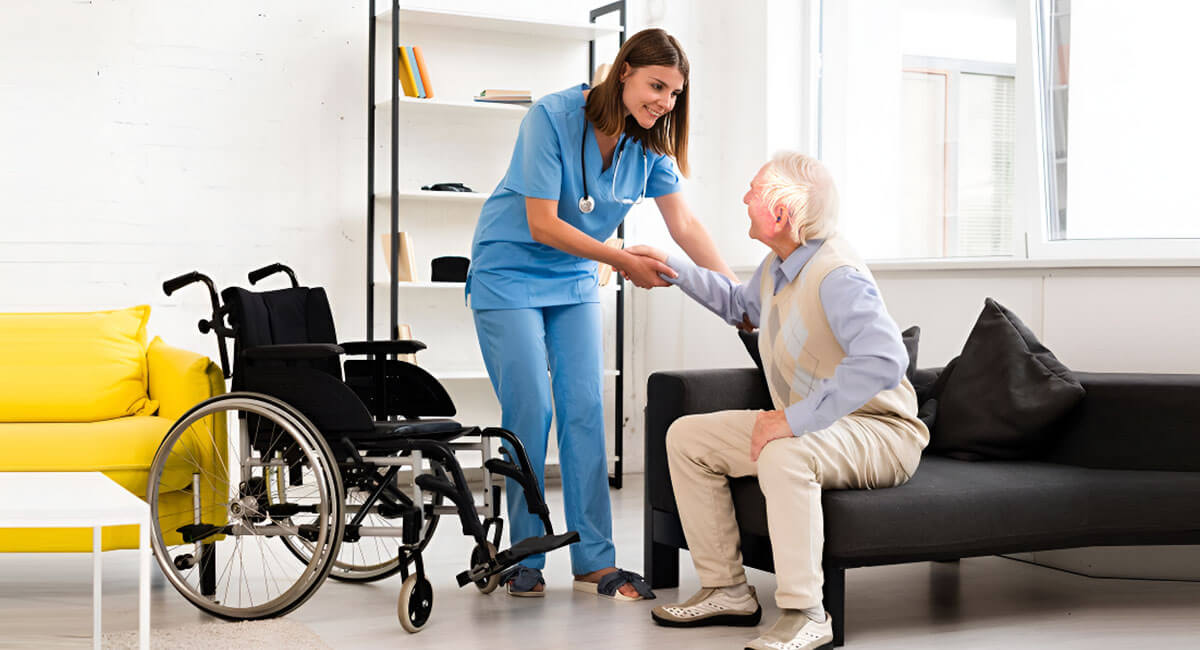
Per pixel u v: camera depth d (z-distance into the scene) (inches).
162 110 175.0
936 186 173.6
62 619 105.2
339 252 185.3
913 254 177.6
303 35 182.5
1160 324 123.8
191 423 107.0
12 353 125.0
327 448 102.5
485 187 194.7
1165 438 112.7
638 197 115.0
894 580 122.6
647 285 109.9
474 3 194.1
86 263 171.5
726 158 206.4
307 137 183.0
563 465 116.3
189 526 106.0
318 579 102.1
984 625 104.5
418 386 122.1
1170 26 138.6
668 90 104.3
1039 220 151.6
